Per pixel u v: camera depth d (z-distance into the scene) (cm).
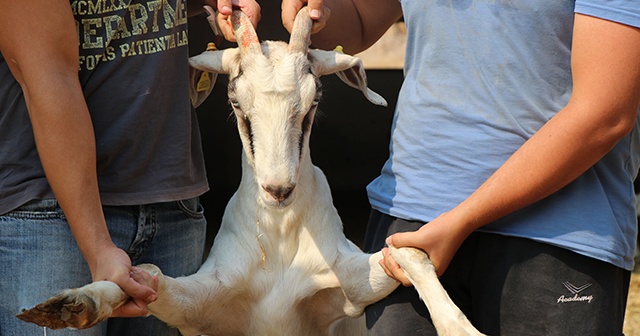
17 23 281
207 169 921
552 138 264
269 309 342
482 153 286
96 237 289
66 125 285
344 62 324
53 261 308
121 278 279
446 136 291
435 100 294
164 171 325
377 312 326
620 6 254
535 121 281
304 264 339
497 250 292
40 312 253
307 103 304
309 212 340
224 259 341
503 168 272
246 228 342
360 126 1077
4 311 312
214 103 906
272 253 341
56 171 287
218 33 345
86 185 290
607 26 256
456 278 307
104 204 317
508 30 280
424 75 299
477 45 285
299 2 333
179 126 326
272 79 302
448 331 272
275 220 337
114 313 284
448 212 281
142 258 335
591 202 282
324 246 339
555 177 267
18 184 305
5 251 308
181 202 339
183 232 344
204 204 877
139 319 352
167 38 315
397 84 1148
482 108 286
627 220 289
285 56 310
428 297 280
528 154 268
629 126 263
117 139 312
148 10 309
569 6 274
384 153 1050
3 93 304
